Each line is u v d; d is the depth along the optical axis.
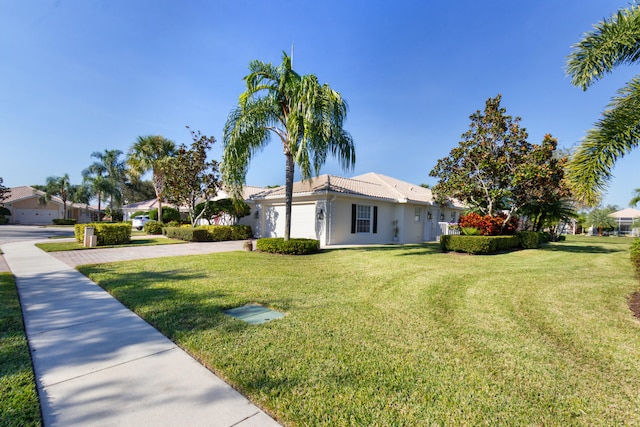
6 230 26.03
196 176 18.45
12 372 2.64
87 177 41.31
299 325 3.88
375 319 4.14
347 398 2.34
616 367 2.91
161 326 3.80
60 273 7.39
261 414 2.17
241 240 18.31
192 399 2.32
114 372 2.72
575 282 6.51
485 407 2.25
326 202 14.31
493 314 4.41
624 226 44.72
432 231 20.61
